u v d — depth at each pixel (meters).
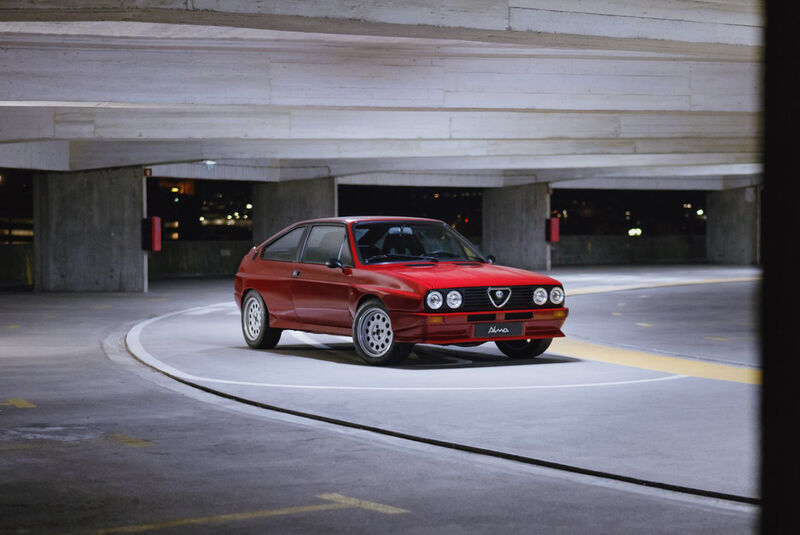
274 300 14.02
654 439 7.80
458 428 8.30
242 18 10.67
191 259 42.22
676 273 40.94
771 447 2.20
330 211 39.62
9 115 21.38
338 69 17.02
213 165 38.25
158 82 16.36
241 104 16.73
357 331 12.55
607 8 12.34
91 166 29.83
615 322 19.06
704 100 18.62
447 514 5.62
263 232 41.56
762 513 2.22
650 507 5.77
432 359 13.11
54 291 30.33
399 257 13.05
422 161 37.59
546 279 12.47
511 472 6.76
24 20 10.67
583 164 36.66
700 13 12.96
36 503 5.91
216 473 6.73
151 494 6.13
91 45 16.00
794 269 2.17
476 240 49.88
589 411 9.13
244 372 11.95
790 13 2.17
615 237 54.44
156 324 18.94
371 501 5.93
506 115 23.48
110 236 30.36
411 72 17.28
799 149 2.18
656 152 27.25
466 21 11.52
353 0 10.91
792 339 2.18
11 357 13.77
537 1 11.92
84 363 13.10
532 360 13.06
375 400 9.80
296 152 29.31
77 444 7.77
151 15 10.48
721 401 9.71
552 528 5.30
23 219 58.09
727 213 53.16
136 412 9.29
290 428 8.46
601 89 18.12
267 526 5.37
